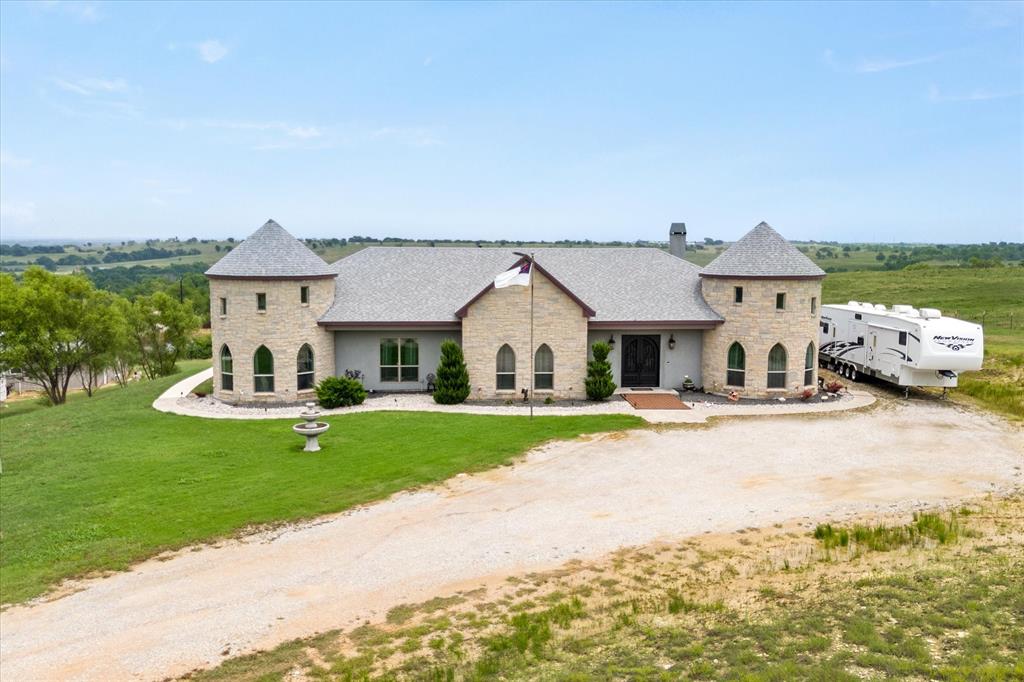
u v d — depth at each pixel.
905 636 11.84
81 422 30.97
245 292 32.47
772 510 19.75
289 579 15.62
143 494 20.84
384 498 20.50
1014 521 18.44
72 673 12.13
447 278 36.94
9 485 22.06
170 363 55.88
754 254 34.03
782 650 11.66
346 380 32.16
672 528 18.42
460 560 16.53
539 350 33.44
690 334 35.50
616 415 30.02
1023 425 29.53
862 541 17.14
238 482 21.77
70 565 16.42
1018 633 11.70
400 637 13.11
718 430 28.16
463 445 25.62
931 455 25.16
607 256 39.78
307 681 11.73
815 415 30.67
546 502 20.30
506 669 11.78
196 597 14.86
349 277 36.81
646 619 13.44
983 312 65.94
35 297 46.62
